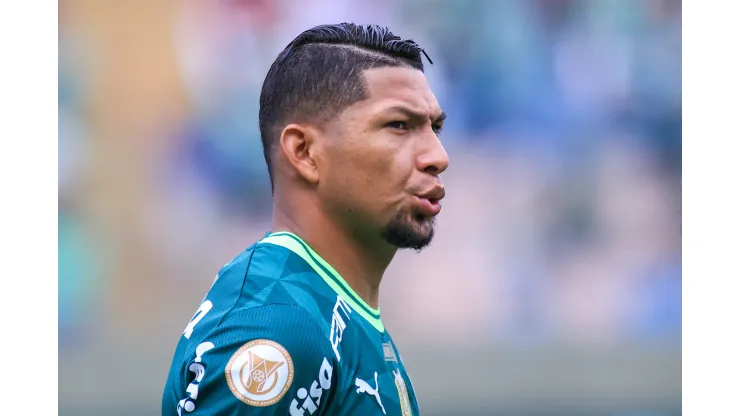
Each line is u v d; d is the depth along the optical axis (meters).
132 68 42.41
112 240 41.28
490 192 42.50
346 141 7.34
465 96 42.91
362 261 7.68
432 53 43.00
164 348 38.72
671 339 40.88
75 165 41.56
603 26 43.19
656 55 43.19
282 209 7.75
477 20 43.03
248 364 6.46
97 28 42.34
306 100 7.52
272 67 7.91
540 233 42.31
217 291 7.29
